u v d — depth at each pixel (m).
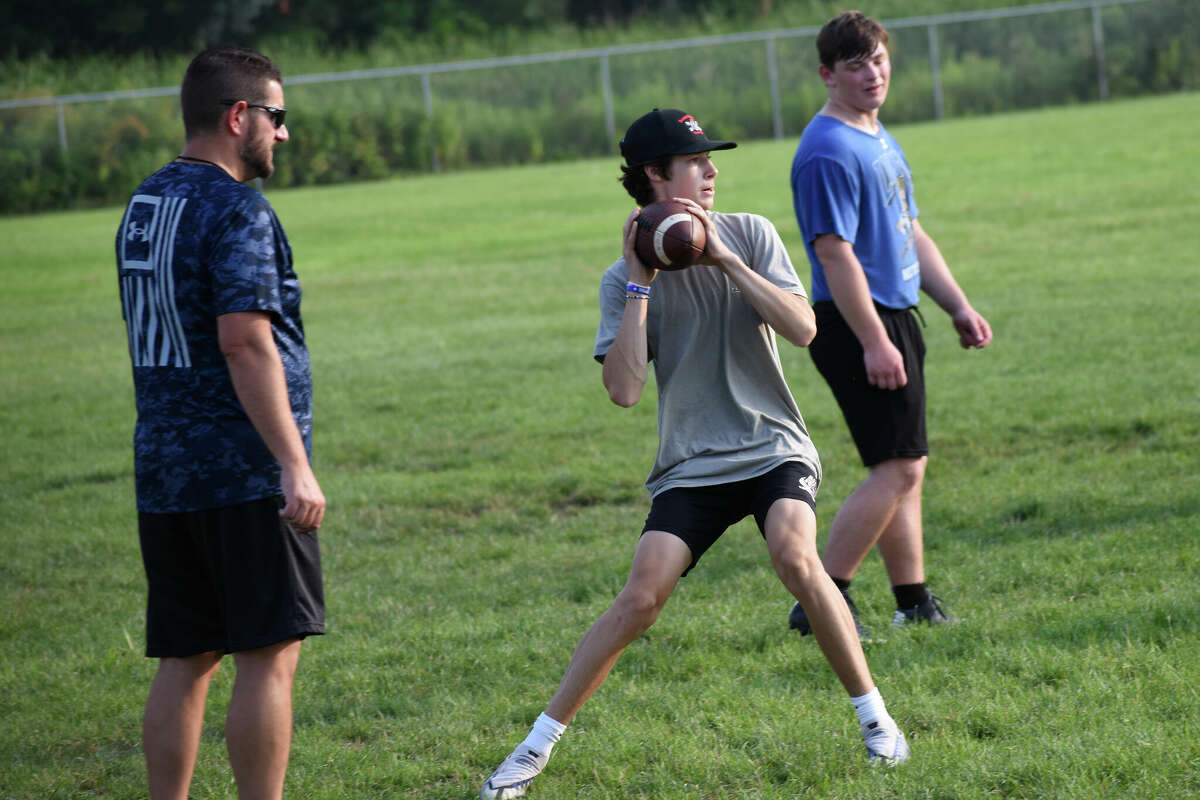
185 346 9.30
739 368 10.77
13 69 98.69
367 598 16.33
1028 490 18.22
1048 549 15.56
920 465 13.70
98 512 21.12
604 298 10.84
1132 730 10.50
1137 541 15.41
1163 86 94.19
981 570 15.19
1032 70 95.06
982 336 14.91
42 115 85.69
